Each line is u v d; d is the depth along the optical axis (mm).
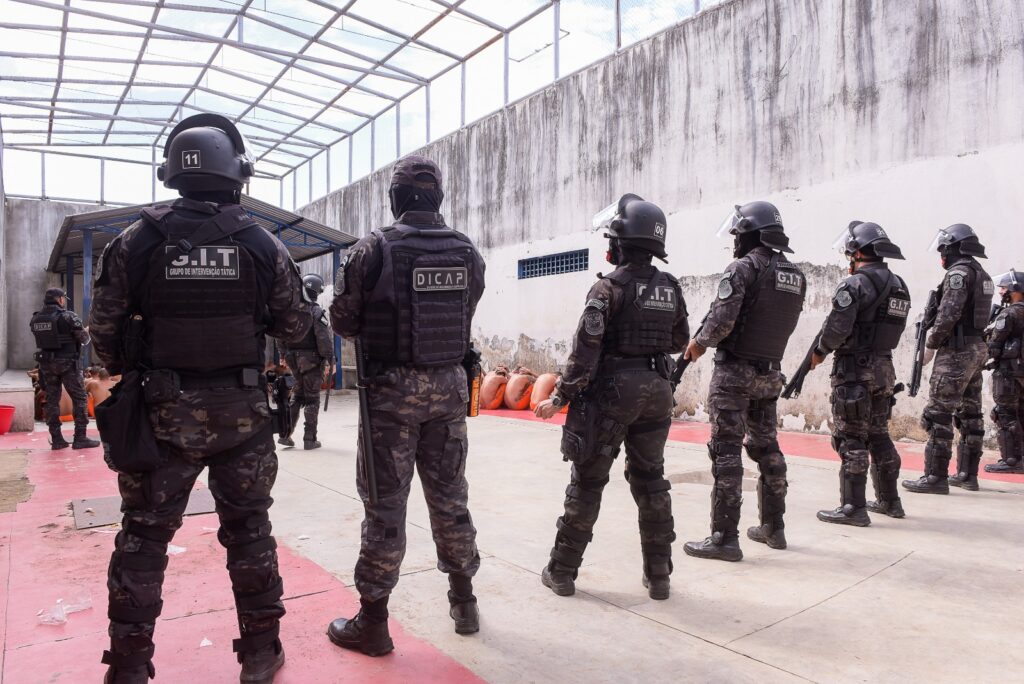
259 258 2072
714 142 8891
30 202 19234
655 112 9711
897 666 2271
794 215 8000
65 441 7008
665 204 9531
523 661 2305
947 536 3771
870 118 7324
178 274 1927
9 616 2674
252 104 16875
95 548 3572
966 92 6605
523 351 12203
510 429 8453
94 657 2318
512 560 3383
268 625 2135
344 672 2219
